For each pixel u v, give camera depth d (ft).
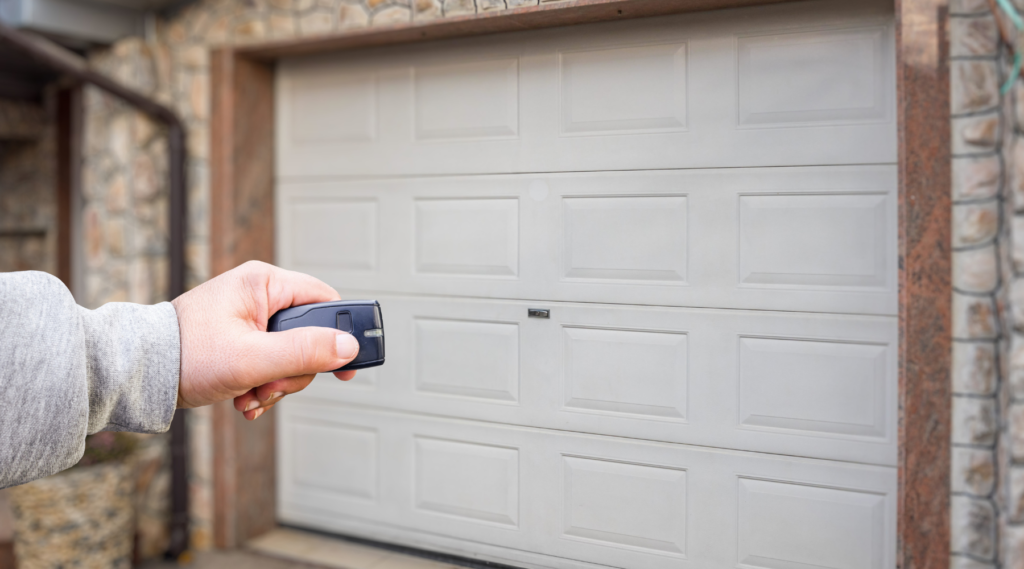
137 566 9.30
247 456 9.11
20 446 1.52
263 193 9.13
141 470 9.66
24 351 1.53
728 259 6.13
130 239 9.79
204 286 2.09
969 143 5.41
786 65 6.06
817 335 5.98
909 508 5.56
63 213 12.68
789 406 6.01
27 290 1.61
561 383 6.51
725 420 6.06
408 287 7.71
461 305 7.22
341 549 8.21
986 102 5.36
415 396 7.60
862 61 5.91
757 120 6.11
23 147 13.64
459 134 7.32
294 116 9.01
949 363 5.49
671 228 6.24
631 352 6.27
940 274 5.48
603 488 6.22
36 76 13.04
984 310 5.41
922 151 5.48
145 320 1.85
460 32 7.07
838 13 5.95
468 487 6.99
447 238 7.39
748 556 5.97
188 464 9.57
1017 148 5.00
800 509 5.94
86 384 1.61
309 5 8.16
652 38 6.33
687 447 6.10
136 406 1.76
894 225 5.85
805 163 6.01
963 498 5.49
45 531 8.47
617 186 6.40
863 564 5.84
